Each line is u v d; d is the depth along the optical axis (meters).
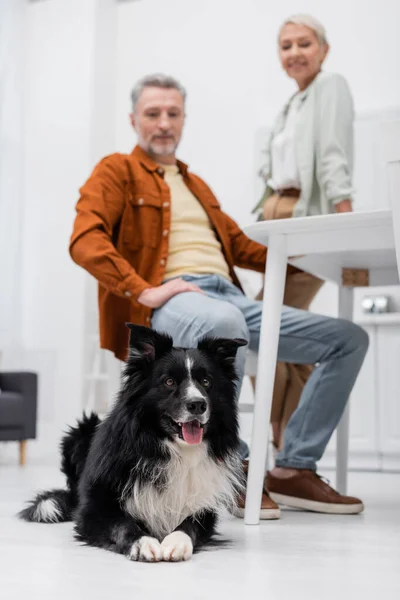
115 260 2.33
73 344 5.79
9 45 6.11
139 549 1.52
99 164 2.58
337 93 3.03
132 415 1.74
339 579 1.36
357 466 4.61
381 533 1.92
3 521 2.10
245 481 2.23
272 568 1.46
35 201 6.07
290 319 2.41
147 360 1.79
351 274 2.62
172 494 1.73
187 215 2.62
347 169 2.97
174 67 5.87
